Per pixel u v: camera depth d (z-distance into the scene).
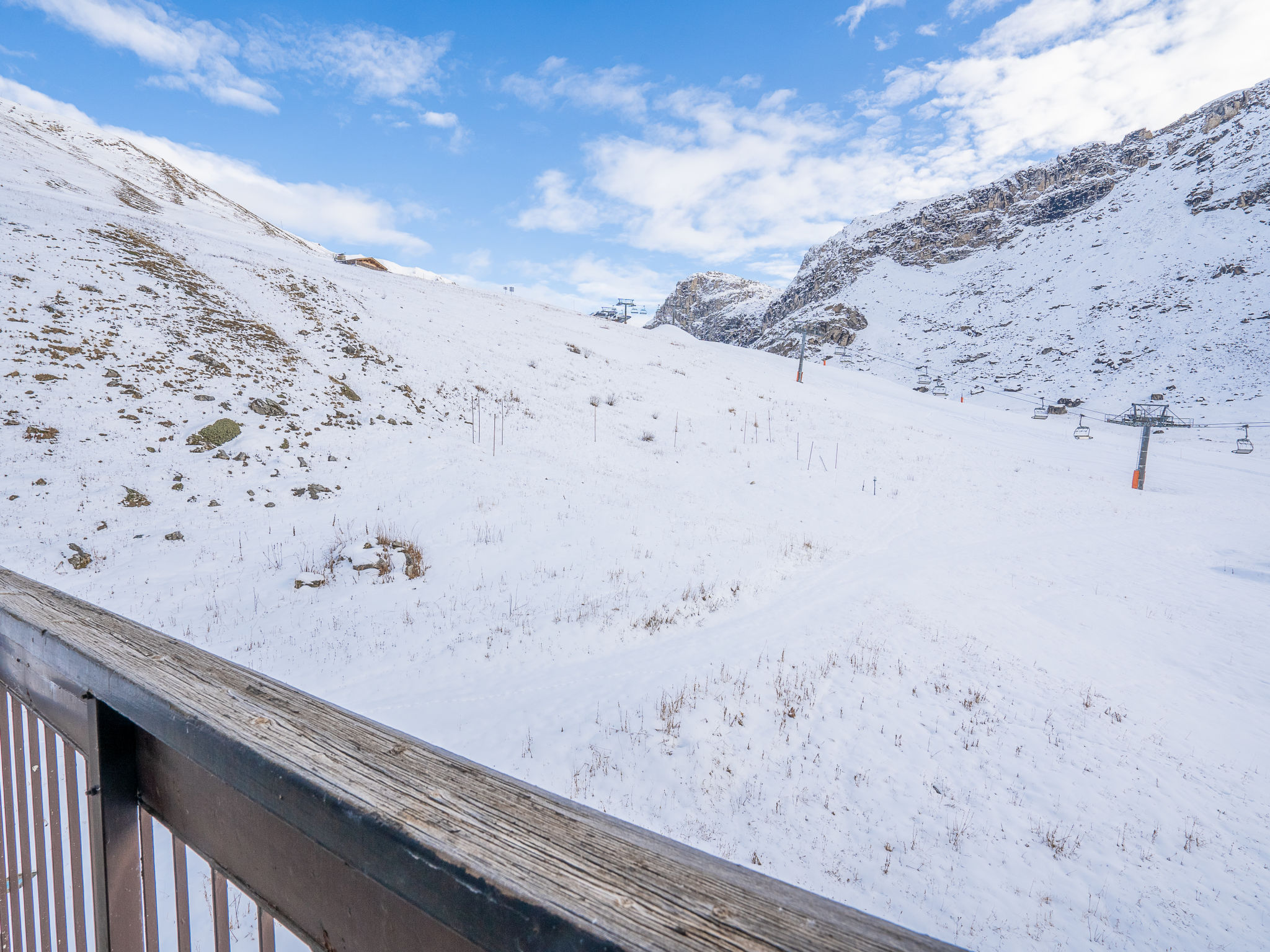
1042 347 111.88
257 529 13.51
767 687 10.34
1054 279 142.00
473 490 17.64
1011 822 7.50
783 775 8.08
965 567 19.25
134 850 1.02
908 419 42.75
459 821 0.60
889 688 10.79
